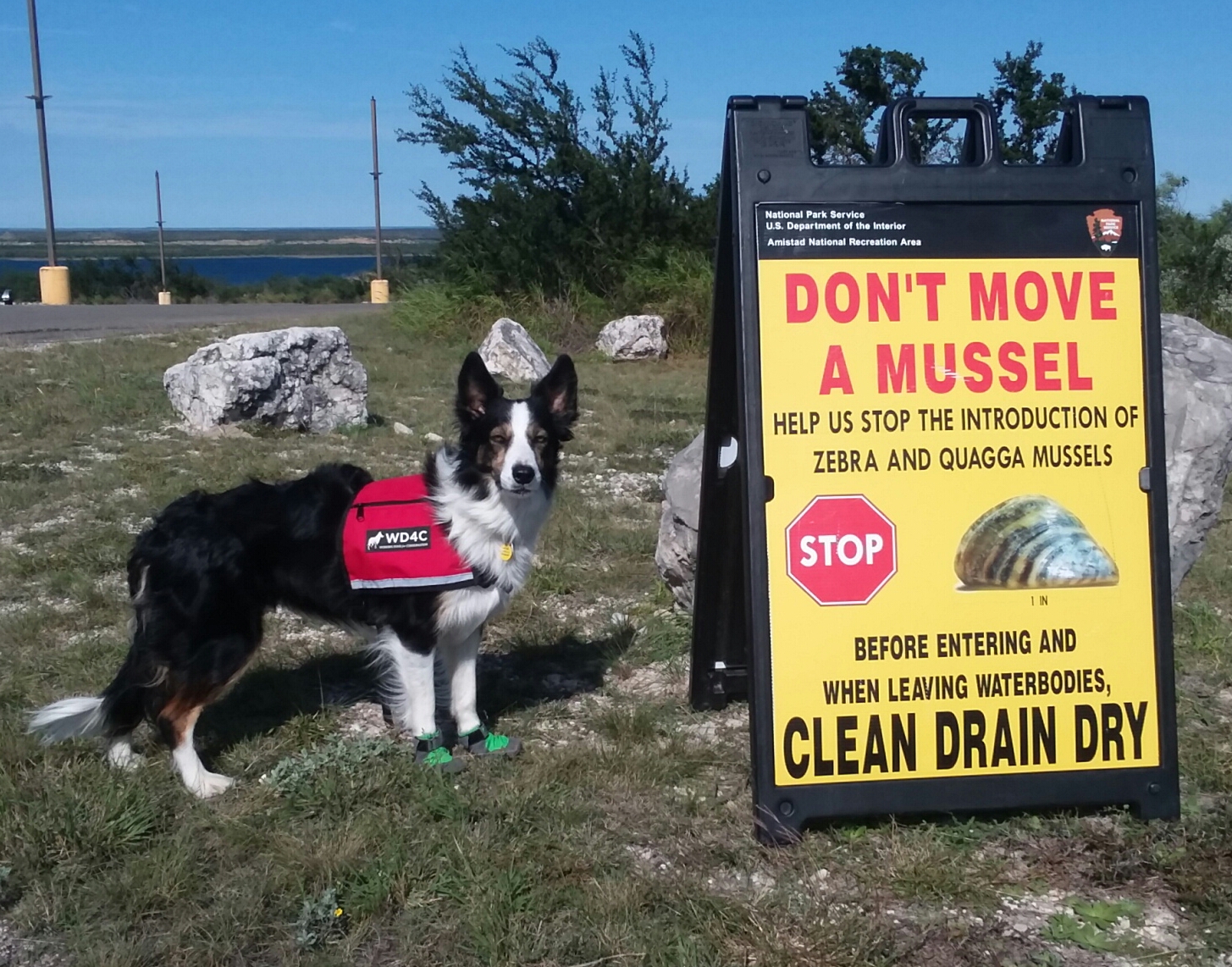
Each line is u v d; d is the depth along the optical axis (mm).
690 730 2391
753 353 1904
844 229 1916
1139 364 1961
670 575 2938
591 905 1761
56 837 1904
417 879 1827
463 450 2203
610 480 4668
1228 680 2588
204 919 1748
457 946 1697
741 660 2457
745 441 1908
